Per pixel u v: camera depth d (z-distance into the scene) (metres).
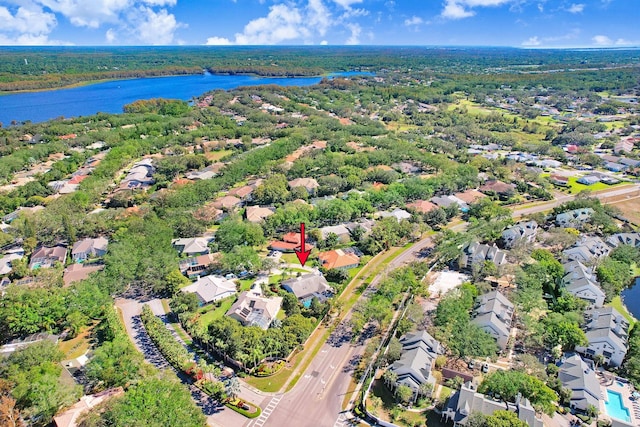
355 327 132.75
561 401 109.38
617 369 121.81
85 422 93.94
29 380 104.81
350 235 197.75
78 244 186.50
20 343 125.50
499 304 138.38
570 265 164.00
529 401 104.88
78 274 161.88
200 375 115.81
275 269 171.62
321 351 127.81
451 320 131.12
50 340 121.81
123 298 153.50
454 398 104.19
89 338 132.88
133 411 90.56
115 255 159.50
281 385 114.69
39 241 189.50
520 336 134.25
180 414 91.62
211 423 102.50
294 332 127.06
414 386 109.44
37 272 160.88
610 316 132.25
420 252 188.00
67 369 116.25
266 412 106.19
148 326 131.75
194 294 143.50
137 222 190.88
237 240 183.62
